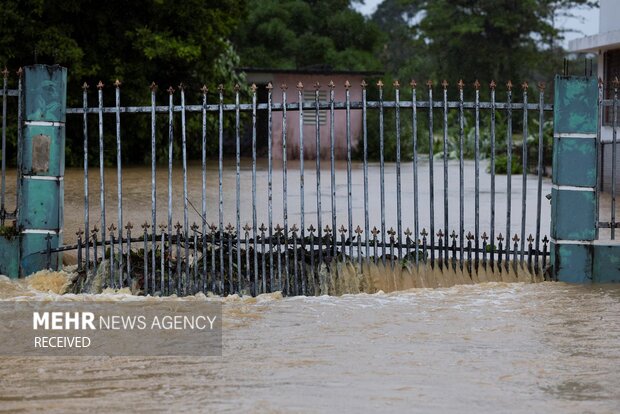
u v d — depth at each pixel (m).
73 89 42.22
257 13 70.56
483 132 57.94
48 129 15.98
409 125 54.53
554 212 16.17
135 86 42.81
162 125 44.84
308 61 70.31
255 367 11.45
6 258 16.09
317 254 15.98
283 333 13.10
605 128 31.20
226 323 13.70
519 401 10.16
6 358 11.98
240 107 15.53
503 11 77.81
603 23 33.88
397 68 89.25
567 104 15.89
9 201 27.36
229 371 11.30
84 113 15.80
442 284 15.96
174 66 44.38
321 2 75.12
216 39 44.28
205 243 15.53
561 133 15.98
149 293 15.75
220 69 47.44
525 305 14.62
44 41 39.28
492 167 15.98
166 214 24.38
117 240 15.85
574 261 16.12
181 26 42.91
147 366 11.57
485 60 77.12
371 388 10.59
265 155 54.22
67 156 42.50
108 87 42.81
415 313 14.18
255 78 52.97
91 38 41.62
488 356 11.91
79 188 31.62
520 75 81.06
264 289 15.60
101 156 15.73
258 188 32.34
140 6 41.78
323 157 54.19
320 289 15.72
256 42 70.50
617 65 33.47
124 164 44.47
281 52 70.44
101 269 15.95
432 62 82.62
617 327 13.36
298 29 73.44
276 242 15.70
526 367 11.44
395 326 13.44
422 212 25.50
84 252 18.06
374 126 53.94
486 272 16.17
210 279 15.91
